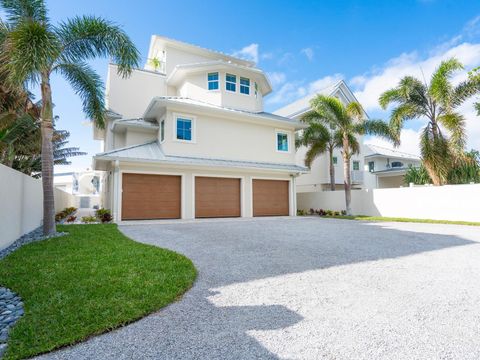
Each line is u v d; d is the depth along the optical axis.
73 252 6.48
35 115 13.95
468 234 9.73
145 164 14.46
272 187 18.55
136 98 21.50
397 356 2.61
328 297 4.02
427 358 2.58
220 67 18.73
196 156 16.12
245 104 19.55
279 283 4.62
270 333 3.04
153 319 3.38
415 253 6.72
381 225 12.62
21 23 8.46
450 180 18.42
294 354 2.65
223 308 3.68
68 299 3.76
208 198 16.20
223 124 17.25
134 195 14.31
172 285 4.33
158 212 14.82
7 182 7.72
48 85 9.41
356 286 4.46
